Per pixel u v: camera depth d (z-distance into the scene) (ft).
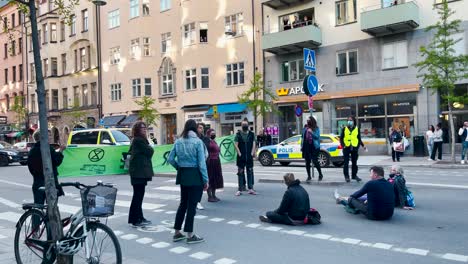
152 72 130.52
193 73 118.01
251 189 40.32
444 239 22.99
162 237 25.30
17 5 22.57
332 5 94.63
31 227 18.92
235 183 48.78
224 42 112.78
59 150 24.17
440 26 67.87
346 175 43.11
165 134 128.16
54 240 17.37
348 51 92.53
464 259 19.61
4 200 41.98
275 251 21.62
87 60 151.43
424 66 70.03
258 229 26.43
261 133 94.22
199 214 31.50
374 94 87.86
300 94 98.89
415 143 81.05
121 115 137.90
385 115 87.35
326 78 95.35
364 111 90.17
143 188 28.09
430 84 68.08
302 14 101.35
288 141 72.90
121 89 138.82
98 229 16.98
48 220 18.16
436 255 20.25
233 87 110.52
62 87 161.68
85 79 151.64
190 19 117.80
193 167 23.49
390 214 27.61
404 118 85.15
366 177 50.65
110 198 16.72
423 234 24.12
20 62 184.55
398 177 31.40
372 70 88.99
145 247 23.24
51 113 160.25
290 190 27.35
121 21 138.62
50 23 162.20
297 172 59.21
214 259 20.68
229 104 111.04
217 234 25.55
